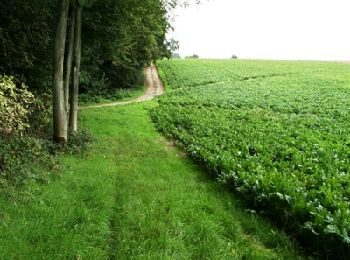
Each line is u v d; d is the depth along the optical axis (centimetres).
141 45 3838
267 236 714
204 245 647
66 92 1441
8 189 782
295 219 736
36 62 1698
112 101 3709
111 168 1138
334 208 746
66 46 1502
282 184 842
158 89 4709
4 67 1506
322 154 1272
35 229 632
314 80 4847
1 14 1398
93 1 1454
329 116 2530
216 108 2983
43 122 1470
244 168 1080
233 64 7000
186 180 1077
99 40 1955
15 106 1004
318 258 647
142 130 2083
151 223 717
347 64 7138
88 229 664
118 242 645
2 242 575
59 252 580
